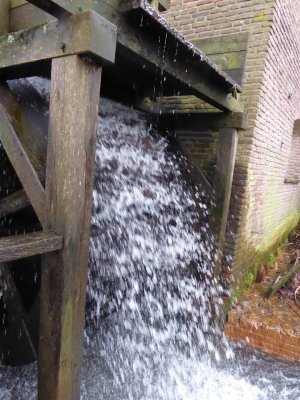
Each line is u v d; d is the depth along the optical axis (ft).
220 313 10.99
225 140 9.87
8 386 8.32
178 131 12.44
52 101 4.52
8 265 7.63
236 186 10.93
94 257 8.67
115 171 8.84
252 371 9.82
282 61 12.09
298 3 12.40
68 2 3.95
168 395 8.74
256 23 10.32
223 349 10.84
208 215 10.47
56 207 4.65
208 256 10.55
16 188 7.75
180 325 11.60
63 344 4.84
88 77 4.30
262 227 13.98
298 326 10.61
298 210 24.88
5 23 6.19
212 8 11.25
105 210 8.50
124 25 4.84
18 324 7.83
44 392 5.10
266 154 12.51
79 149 4.37
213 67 6.80
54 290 4.78
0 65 5.25
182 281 11.37
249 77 10.50
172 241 11.12
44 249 4.36
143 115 11.41
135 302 11.09
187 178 10.97
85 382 9.02
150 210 10.05
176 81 6.71
